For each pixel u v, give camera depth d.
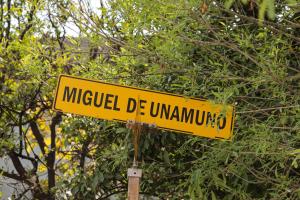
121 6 3.42
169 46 2.98
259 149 2.73
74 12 3.62
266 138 2.67
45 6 4.70
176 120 2.91
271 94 3.01
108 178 3.93
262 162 2.86
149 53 3.17
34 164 5.60
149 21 3.12
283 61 2.95
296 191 2.78
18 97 5.27
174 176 3.65
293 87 2.86
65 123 4.99
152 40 3.31
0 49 5.02
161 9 2.89
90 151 4.63
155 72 3.28
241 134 2.91
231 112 2.86
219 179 3.02
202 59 3.21
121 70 3.70
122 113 2.90
